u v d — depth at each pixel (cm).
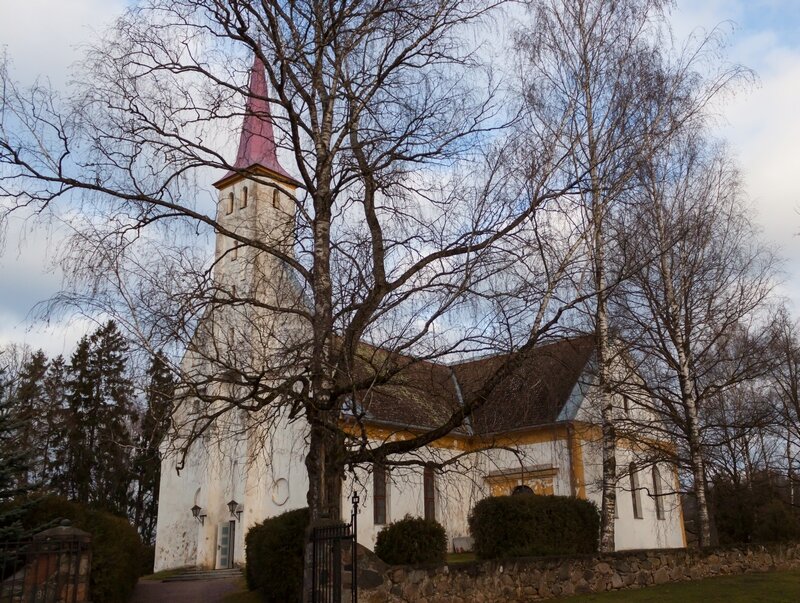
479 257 1054
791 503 2820
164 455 1094
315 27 1182
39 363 3400
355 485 2241
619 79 1484
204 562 2594
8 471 1305
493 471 2612
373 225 1163
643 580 1522
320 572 1016
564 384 1221
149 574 2856
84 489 3597
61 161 1039
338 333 1063
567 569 1427
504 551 1791
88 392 3559
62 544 1104
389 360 1063
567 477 2425
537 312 1134
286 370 1048
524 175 1122
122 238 1034
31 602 1062
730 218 1956
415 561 1594
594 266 1420
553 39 1545
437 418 1245
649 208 1720
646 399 2044
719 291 1962
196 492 2767
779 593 1307
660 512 2992
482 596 1274
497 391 1146
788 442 2872
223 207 1295
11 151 994
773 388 2714
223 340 1100
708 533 1866
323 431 1112
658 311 1941
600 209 1346
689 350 1952
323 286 1142
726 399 2588
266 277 1164
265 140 1302
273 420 1127
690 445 1928
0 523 1246
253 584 1755
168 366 1014
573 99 1449
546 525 1831
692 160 1852
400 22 1184
